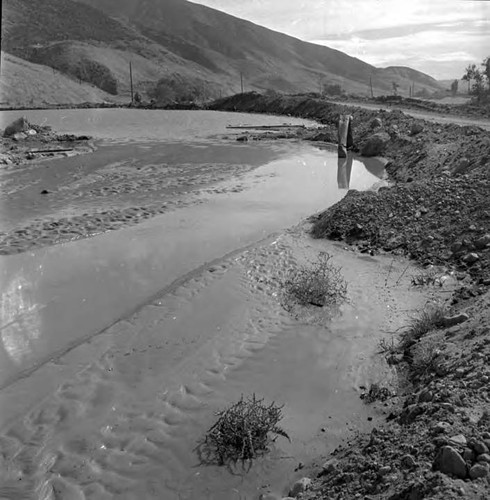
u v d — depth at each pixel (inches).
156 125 2084.2
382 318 338.6
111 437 229.6
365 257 451.2
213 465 211.0
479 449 165.8
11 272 422.3
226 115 2736.2
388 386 261.7
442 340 279.9
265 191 739.4
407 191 554.3
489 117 1546.5
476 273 388.8
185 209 627.8
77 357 296.5
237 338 315.0
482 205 475.8
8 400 257.4
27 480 205.3
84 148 1202.6
